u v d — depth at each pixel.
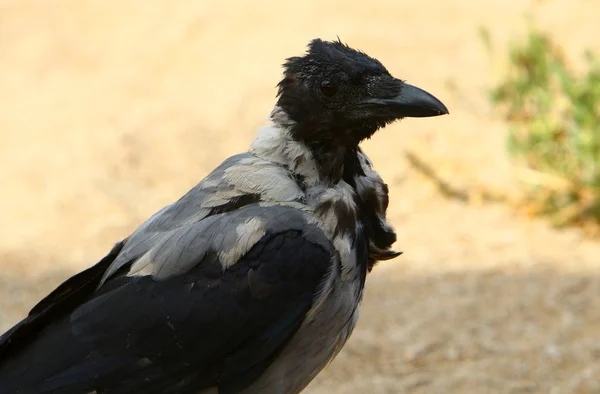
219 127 16.91
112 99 18.20
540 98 14.45
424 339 11.26
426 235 13.61
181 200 7.87
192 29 19.86
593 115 13.84
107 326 7.46
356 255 7.68
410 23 18.70
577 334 11.17
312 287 7.51
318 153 7.76
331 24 18.86
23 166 15.98
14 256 13.45
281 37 18.94
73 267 13.14
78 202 14.84
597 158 13.66
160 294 7.48
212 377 7.64
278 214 7.57
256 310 7.49
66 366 7.41
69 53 20.12
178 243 7.54
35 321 7.56
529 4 18.25
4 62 20.14
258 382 7.78
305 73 7.72
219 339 7.51
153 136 16.77
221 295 7.48
